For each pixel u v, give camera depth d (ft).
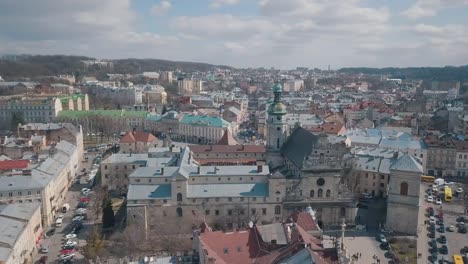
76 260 481.46
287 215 564.30
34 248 510.17
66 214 626.64
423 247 509.35
